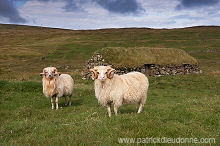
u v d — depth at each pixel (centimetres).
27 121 754
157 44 6806
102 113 877
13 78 2350
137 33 9175
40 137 551
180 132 539
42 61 4566
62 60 4728
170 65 2914
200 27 10994
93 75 792
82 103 1266
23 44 6981
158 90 1939
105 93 785
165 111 762
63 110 1039
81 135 538
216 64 4188
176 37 8081
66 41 7300
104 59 2606
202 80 2344
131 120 626
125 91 801
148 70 2823
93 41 7231
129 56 2764
